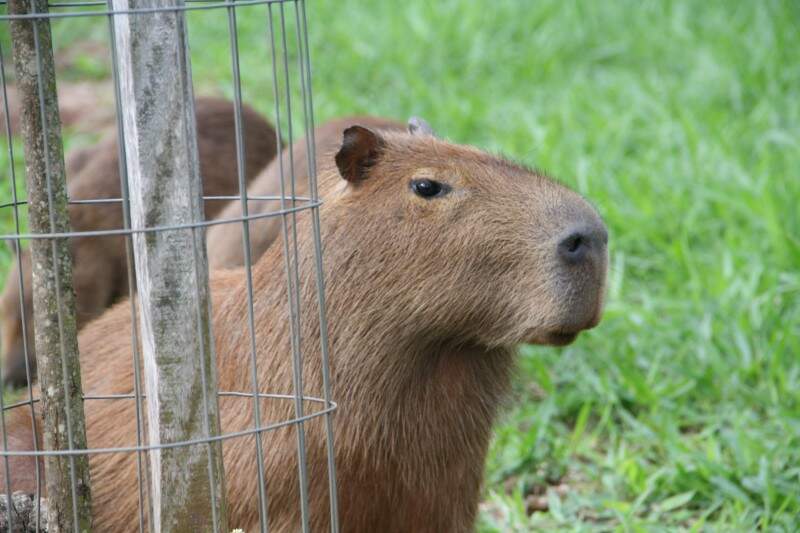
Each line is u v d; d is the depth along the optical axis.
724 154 14.20
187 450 5.21
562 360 10.60
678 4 20.39
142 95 4.90
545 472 9.10
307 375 6.29
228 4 5.02
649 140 15.30
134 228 5.10
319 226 5.91
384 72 18.17
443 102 16.86
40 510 5.92
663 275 12.07
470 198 6.14
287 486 6.32
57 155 5.25
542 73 18.23
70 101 17.94
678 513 8.20
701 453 8.81
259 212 9.55
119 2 4.87
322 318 5.69
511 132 15.63
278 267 6.46
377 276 6.21
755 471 8.47
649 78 17.67
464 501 6.73
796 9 19.52
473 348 6.48
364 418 6.28
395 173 6.28
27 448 6.88
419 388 6.37
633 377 9.90
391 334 6.24
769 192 12.57
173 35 4.90
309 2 21.14
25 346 5.93
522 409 9.97
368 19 20.34
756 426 9.23
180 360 5.12
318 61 18.81
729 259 11.52
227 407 6.46
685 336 10.66
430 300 6.17
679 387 9.92
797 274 11.29
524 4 20.69
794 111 15.62
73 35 20.97
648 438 9.26
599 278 6.02
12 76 17.27
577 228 5.97
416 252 6.17
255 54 19.34
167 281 5.05
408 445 6.39
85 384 7.04
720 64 17.62
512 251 6.04
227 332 6.55
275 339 6.36
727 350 10.27
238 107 5.06
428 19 20.00
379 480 6.41
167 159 4.95
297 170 9.67
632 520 8.07
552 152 14.63
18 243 6.52
